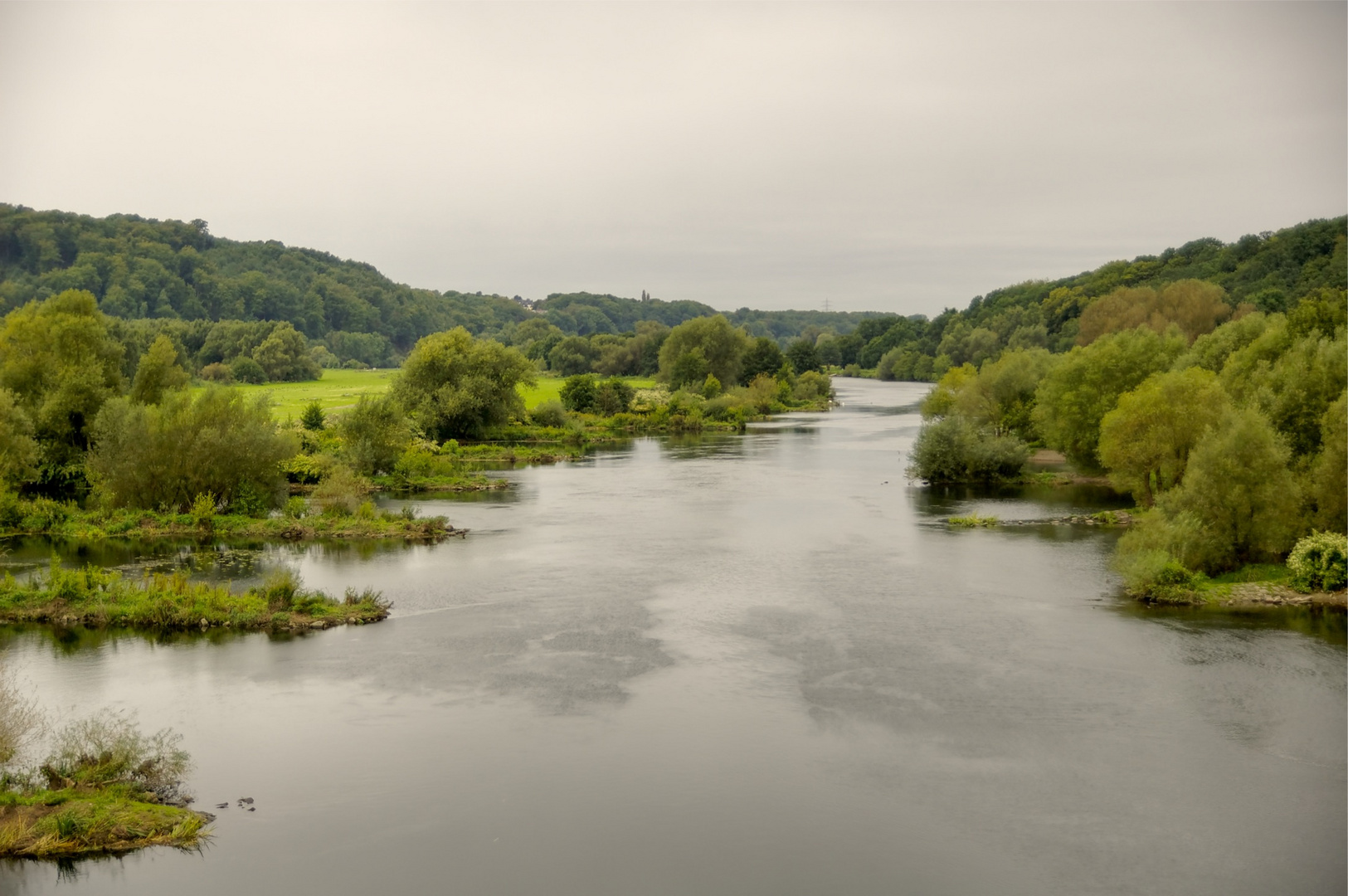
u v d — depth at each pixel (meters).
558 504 66.56
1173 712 27.97
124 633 34.84
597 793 23.27
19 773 22.73
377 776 24.00
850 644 34.28
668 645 34.12
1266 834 21.52
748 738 26.34
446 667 31.67
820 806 22.73
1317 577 39.88
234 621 35.72
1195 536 41.97
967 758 25.11
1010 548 50.72
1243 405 52.00
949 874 20.05
